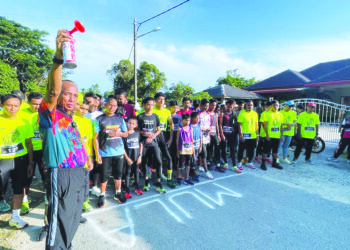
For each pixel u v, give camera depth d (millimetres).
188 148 3947
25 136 2660
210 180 4199
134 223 2639
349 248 2176
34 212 2871
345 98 14445
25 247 2152
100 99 4641
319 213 2889
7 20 21500
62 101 1613
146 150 3584
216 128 4852
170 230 2488
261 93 19016
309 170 4848
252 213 2891
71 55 1392
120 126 3174
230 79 31391
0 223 2582
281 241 2285
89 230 2479
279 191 3641
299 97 16953
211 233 2432
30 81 22250
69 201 1603
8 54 21406
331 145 7574
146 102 3611
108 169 3061
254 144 4992
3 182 2475
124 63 20844
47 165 1590
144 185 3773
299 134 5414
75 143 1690
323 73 18016
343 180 4176
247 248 2174
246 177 4371
